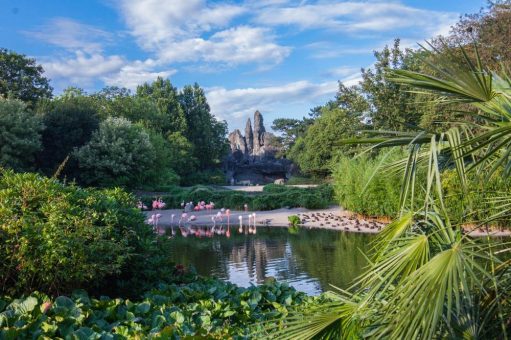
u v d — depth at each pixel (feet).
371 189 57.72
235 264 36.63
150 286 18.99
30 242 15.30
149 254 19.88
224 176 201.77
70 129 106.32
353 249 40.60
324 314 9.29
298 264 35.17
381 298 9.33
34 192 17.10
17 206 16.71
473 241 8.87
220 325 14.30
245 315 15.35
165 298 16.44
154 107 169.99
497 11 59.88
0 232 15.42
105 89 158.51
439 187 7.77
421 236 8.80
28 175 18.06
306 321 9.21
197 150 197.77
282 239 49.96
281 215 75.51
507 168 7.97
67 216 16.20
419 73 8.55
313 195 82.33
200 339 11.34
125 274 19.02
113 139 106.73
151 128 159.22
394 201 55.21
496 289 8.39
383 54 80.33
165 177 136.77
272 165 209.05
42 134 103.04
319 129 146.61
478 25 59.57
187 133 195.72
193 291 17.61
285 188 109.29
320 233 53.16
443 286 7.42
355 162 65.31
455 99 8.79
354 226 56.59
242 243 48.32
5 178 17.94
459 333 8.51
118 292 18.52
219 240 51.52
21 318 12.64
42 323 12.33
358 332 9.10
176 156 161.27
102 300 15.24
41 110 109.60
